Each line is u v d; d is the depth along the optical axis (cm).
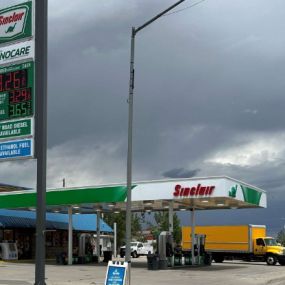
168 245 3444
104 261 4241
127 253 1859
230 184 3206
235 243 4938
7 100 1558
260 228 4991
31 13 1537
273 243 4825
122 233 7312
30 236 4812
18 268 3344
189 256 3884
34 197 3816
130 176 1920
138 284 2333
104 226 5825
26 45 1538
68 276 2752
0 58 1585
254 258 4834
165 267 3347
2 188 4991
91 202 3522
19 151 1515
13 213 4628
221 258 5044
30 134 1502
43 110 1473
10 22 1577
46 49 1506
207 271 3275
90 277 2694
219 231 5050
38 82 1488
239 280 2645
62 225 5103
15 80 1550
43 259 1408
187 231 5266
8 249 4350
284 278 2912
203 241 4066
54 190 3666
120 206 4012
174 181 3253
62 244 5191
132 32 2002
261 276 2969
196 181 3183
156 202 3603
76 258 3950
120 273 1593
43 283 1396
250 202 3631
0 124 1560
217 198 3250
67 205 3800
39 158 1455
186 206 3975
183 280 2566
